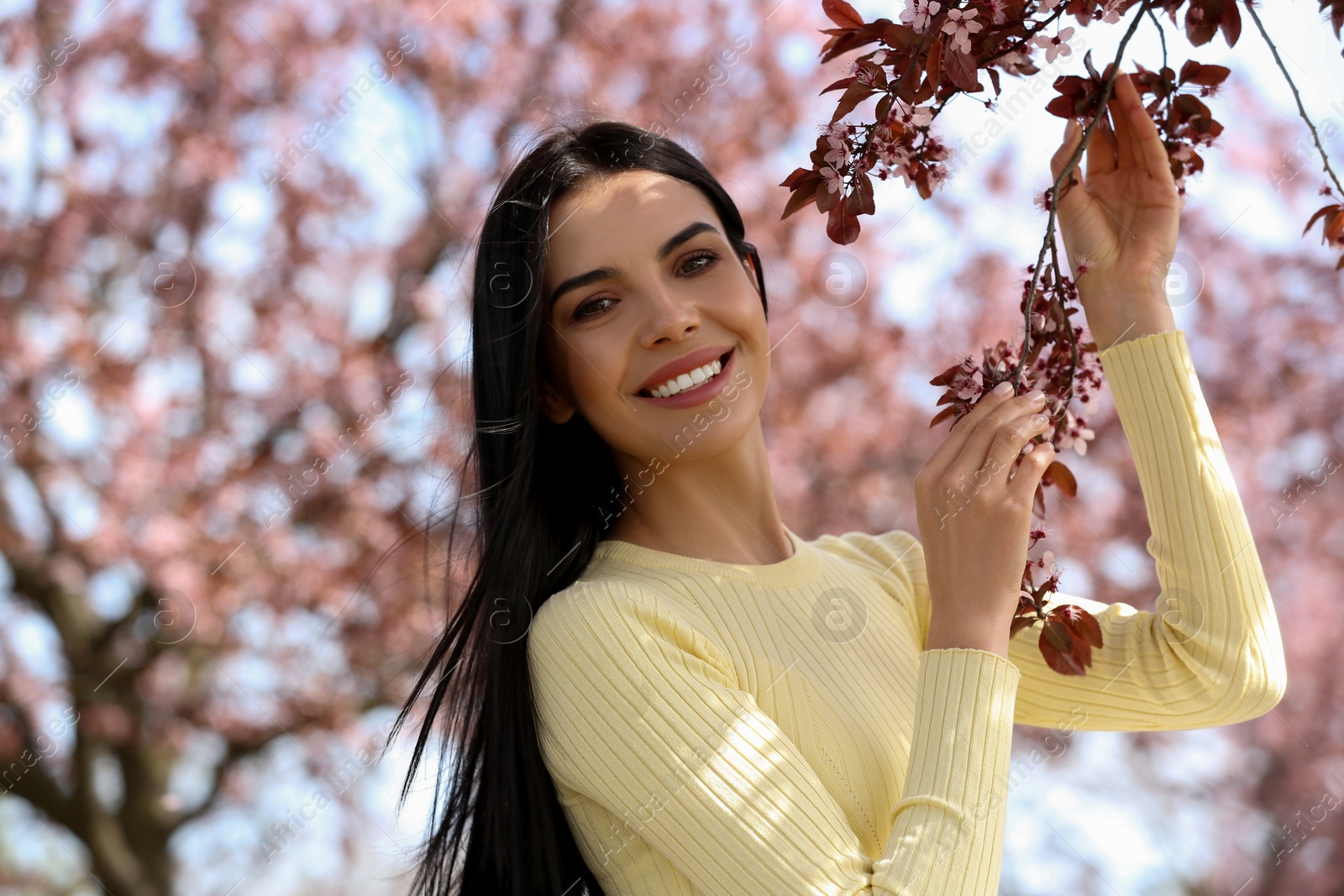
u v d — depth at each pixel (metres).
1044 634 1.39
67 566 5.10
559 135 1.46
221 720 5.14
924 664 1.22
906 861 1.11
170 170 5.35
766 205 5.68
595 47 5.62
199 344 5.15
